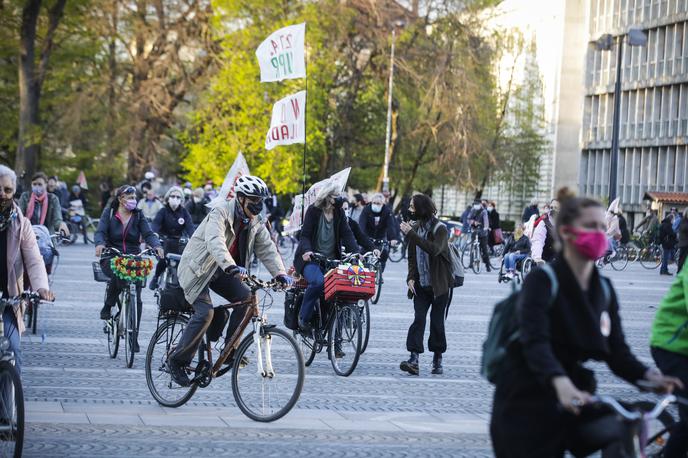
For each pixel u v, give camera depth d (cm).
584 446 1195
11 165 13362
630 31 11481
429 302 3067
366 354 3447
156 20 12081
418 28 11831
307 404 2525
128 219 3200
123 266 2966
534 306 1208
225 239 2283
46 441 1984
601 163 19175
